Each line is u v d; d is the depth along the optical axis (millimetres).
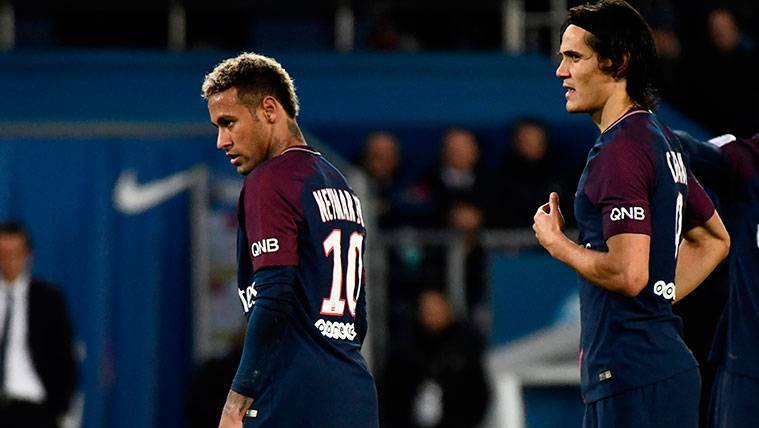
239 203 18703
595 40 17562
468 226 39969
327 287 18484
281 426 18203
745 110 46219
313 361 18281
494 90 45000
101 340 39031
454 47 48875
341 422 18297
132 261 39406
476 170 41406
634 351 17328
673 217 17547
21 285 37500
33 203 39406
